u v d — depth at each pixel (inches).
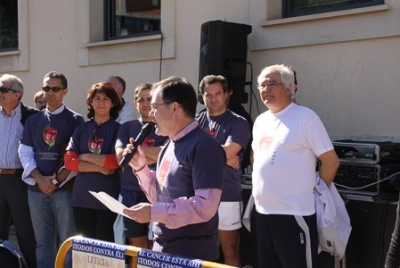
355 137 193.6
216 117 173.6
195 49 239.9
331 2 205.2
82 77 288.4
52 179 190.2
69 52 293.1
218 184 110.2
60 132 194.9
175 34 247.4
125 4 279.7
